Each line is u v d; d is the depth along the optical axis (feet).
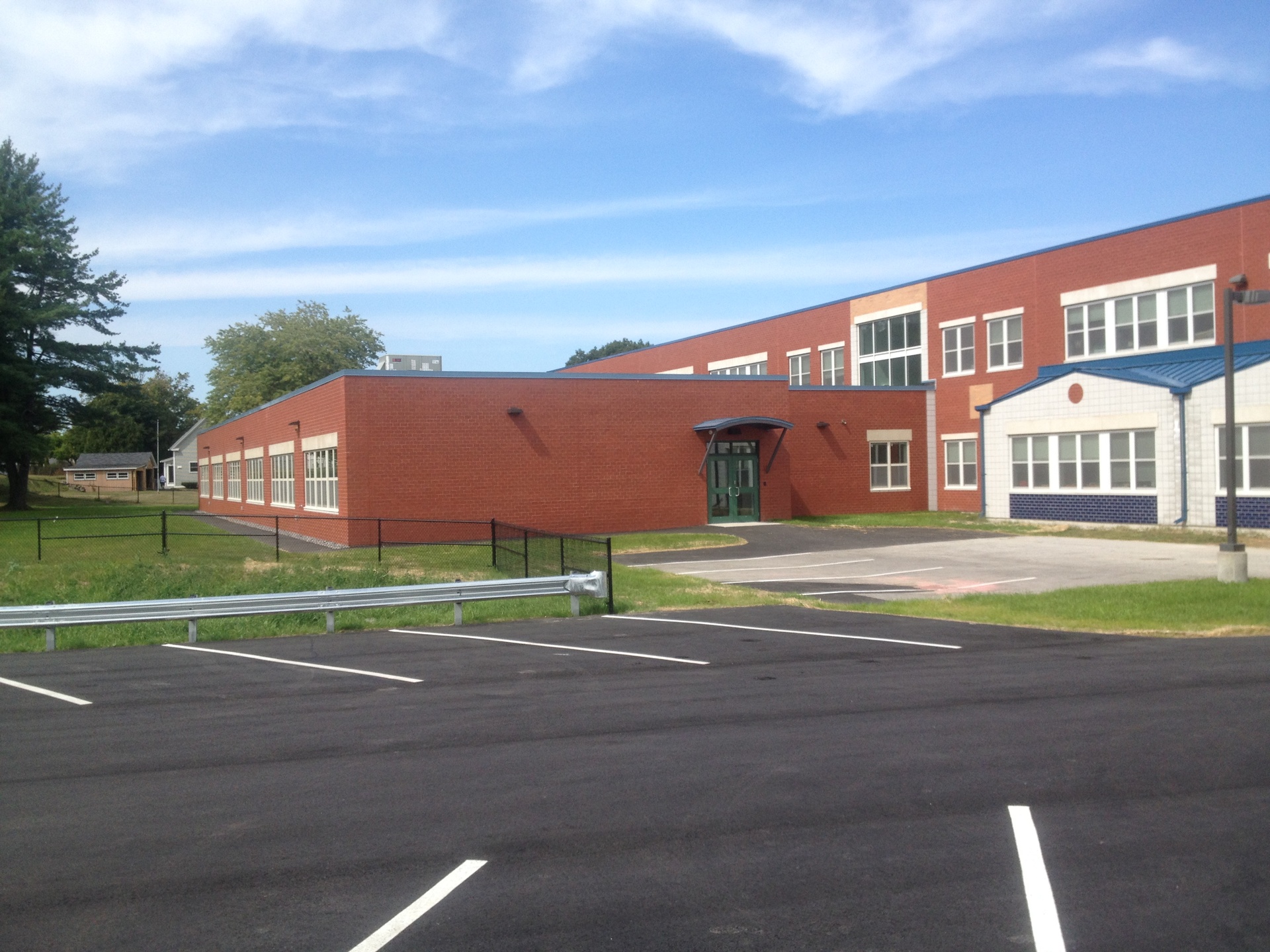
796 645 42.09
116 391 199.21
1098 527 101.09
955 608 52.42
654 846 18.97
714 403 112.37
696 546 92.63
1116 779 22.53
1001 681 33.81
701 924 15.56
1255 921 15.33
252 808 21.74
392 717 30.12
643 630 47.03
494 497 101.76
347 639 46.75
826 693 32.30
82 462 347.77
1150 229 107.96
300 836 19.93
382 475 97.35
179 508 207.21
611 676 35.99
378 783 23.34
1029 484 111.04
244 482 158.20
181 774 24.47
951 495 134.92
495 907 16.37
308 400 112.47
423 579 66.74
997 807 20.77
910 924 15.40
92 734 28.73
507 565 77.71
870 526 109.60
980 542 91.56
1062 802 21.02
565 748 26.17
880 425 133.39
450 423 100.17
